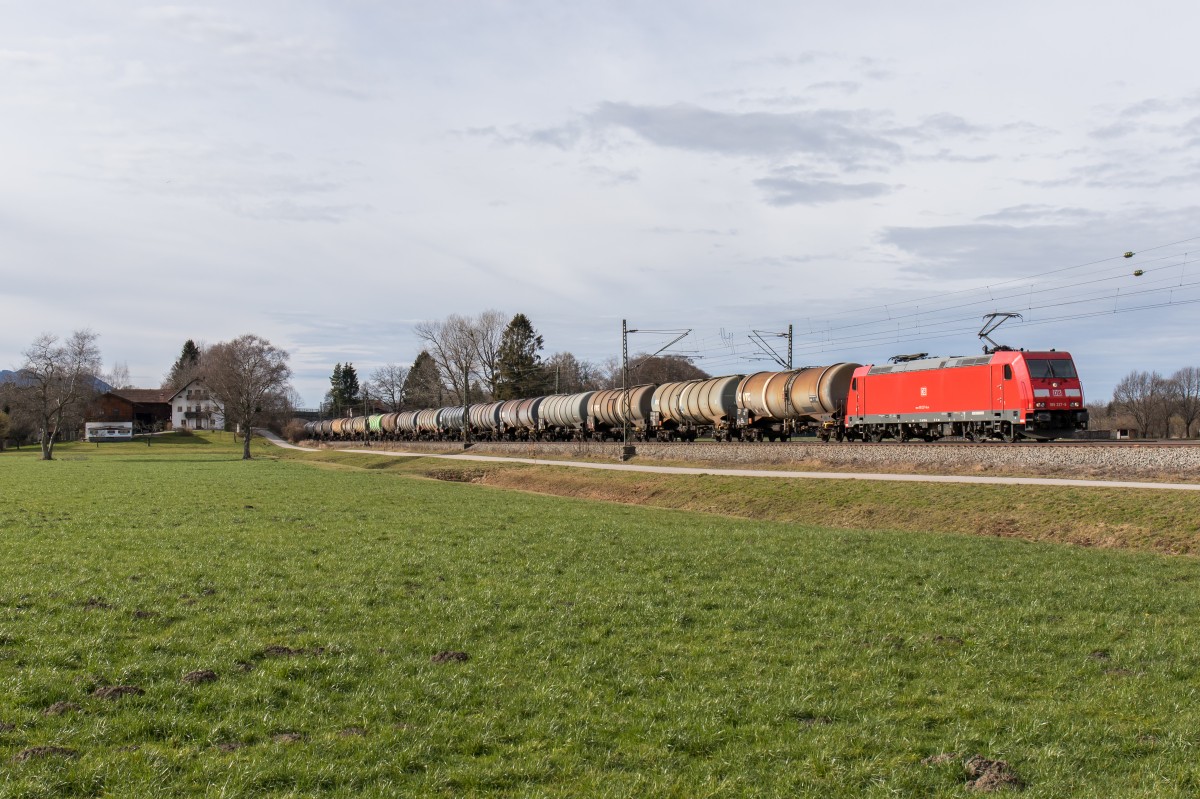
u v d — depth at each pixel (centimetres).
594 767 914
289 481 5362
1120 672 1250
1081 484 3269
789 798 852
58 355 9500
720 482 4541
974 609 1627
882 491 3688
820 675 1228
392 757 923
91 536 2466
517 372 12988
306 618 1489
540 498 4291
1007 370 4116
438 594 1705
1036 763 939
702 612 1584
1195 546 2520
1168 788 869
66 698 1059
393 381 17962
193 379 17475
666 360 13312
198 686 1112
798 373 5519
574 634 1421
